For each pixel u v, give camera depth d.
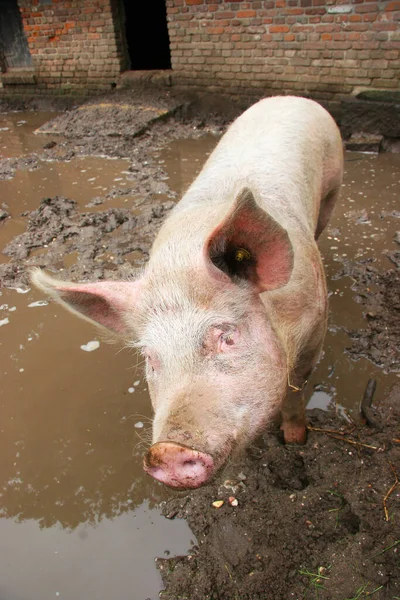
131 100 3.76
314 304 1.03
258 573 0.99
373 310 1.60
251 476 1.17
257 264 0.78
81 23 4.00
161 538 1.09
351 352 1.47
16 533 1.15
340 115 3.12
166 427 0.70
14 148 3.44
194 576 1.00
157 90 3.84
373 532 1.02
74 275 1.94
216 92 3.62
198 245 0.83
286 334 0.94
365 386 1.37
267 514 1.08
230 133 1.49
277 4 3.09
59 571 1.06
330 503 1.09
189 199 1.15
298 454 1.21
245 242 0.75
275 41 3.19
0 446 1.34
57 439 1.34
